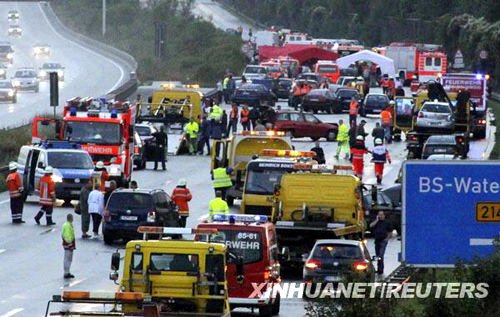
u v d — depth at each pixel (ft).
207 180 414.21
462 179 183.11
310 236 256.93
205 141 496.23
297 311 216.13
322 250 224.33
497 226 182.91
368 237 309.22
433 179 183.21
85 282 241.14
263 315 209.97
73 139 383.24
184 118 502.79
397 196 326.65
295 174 261.85
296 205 260.62
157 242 176.24
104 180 331.98
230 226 206.69
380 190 328.70
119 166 381.19
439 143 437.58
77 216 340.59
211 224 206.80
